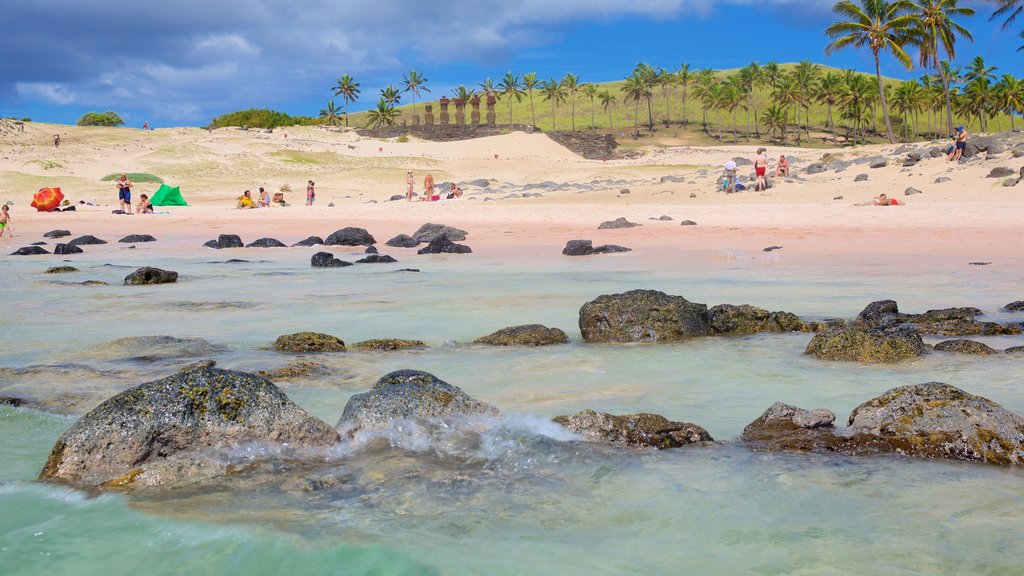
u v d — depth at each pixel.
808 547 3.43
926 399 4.92
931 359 7.48
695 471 4.45
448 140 102.75
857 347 7.67
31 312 11.47
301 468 4.50
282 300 12.66
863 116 147.12
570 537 3.57
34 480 4.38
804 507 3.89
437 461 4.61
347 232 26.12
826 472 4.37
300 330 9.86
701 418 5.71
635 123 162.88
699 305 9.41
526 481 4.29
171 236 29.98
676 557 3.35
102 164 66.38
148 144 79.75
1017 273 13.91
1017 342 8.34
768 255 18.12
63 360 7.97
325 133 100.75
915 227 22.34
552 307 11.48
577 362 7.79
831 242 20.12
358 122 191.12
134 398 4.68
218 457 4.51
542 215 32.56
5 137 75.00
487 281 14.86
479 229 28.45
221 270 18.09
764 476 4.34
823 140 141.00
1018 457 4.43
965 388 6.29
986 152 35.72
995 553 3.32
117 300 12.79
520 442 4.85
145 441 4.48
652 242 22.22
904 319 9.51
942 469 4.37
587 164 81.00
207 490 4.16
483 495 4.09
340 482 4.29
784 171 40.81
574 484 4.25
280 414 4.78
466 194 48.53
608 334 8.96
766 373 7.16
